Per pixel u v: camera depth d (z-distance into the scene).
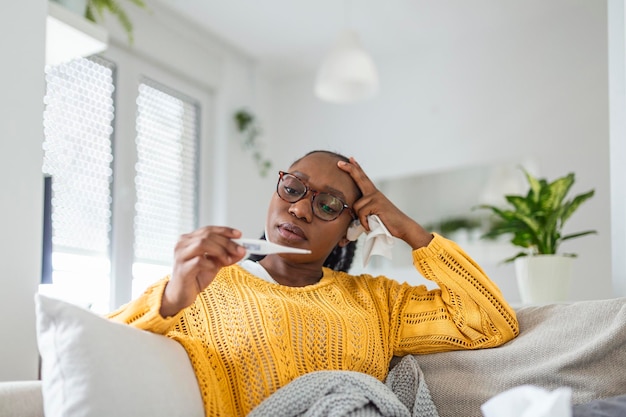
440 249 1.62
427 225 4.24
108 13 3.62
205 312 1.49
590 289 3.73
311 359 1.48
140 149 3.89
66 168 3.39
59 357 1.14
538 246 2.42
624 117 1.85
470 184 4.15
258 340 1.43
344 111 4.66
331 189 1.61
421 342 1.63
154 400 1.17
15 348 1.66
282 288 1.58
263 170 4.73
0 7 1.70
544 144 3.98
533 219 2.37
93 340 1.16
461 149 4.21
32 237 1.73
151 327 1.31
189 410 1.23
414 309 1.68
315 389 1.30
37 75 1.78
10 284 1.66
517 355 1.50
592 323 1.48
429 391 1.55
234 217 4.44
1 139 1.67
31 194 1.73
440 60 4.37
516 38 4.14
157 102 4.06
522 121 4.07
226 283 1.55
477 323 1.58
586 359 1.42
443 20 4.11
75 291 3.38
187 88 4.27
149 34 3.90
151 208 3.94
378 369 1.57
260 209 4.69
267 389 1.39
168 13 4.00
